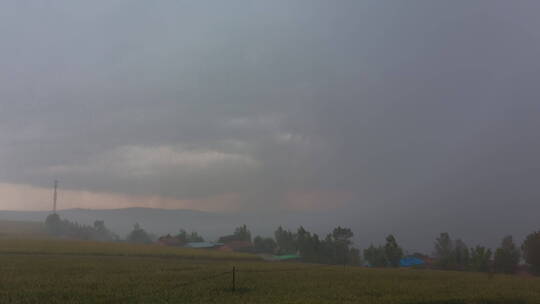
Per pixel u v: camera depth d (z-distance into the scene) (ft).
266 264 282.77
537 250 332.80
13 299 120.47
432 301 135.03
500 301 139.44
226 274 193.26
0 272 175.52
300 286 163.02
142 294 132.67
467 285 180.14
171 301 122.93
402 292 154.81
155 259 281.95
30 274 171.63
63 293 131.13
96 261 238.89
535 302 139.23
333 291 151.84
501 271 344.49
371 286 169.17
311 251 451.94
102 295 129.80
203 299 126.52
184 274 186.19
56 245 338.13
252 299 129.08
